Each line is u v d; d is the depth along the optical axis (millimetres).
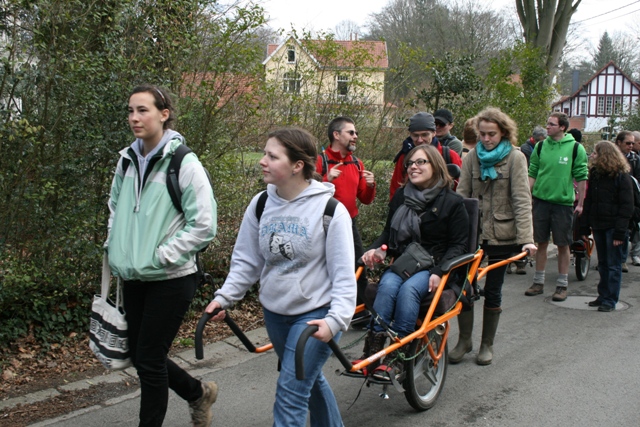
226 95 5762
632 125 21531
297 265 2846
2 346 4660
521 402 4266
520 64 12758
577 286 7891
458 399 4320
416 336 3617
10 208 4496
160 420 3227
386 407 4188
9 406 3994
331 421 3094
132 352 3271
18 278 4340
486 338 5039
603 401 4285
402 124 8492
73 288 5012
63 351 4840
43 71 4496
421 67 9133
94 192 4980
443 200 4121
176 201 3162
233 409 4117
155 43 5207
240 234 3094
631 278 8359
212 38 5609
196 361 4941
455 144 6723
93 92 4648
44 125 4543
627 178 6375
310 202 2844
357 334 5770
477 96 11023
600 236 6684
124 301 3277
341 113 7484
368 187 5512
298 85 7242
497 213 4992
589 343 5559
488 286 5008
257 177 6367
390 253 4352
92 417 3916
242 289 3057
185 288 3189
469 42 22875
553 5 16234
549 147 7172
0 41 4438
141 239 3090
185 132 5496
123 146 4879
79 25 4660
